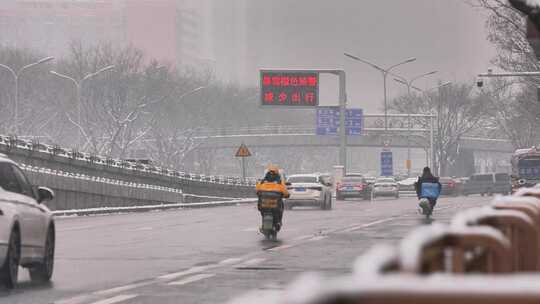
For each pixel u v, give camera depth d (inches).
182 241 2346.2
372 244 2199.8
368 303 205.8
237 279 1451.8
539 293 211.6
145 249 2090.3
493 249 358.3
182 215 3991.1
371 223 3189.0
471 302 210.7
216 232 2721.5
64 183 4151.1
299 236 2516.0
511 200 637.3
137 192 5039.4
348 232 2672.2
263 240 2368.4
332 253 1952.5
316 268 1630.2
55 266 1699.1
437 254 325.4
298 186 4512.8
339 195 6584.6
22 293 1290.6
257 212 4306.1
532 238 523.2
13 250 1334.9
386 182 7539.4
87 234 2659.9
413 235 279.6
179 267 1665.8
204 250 2054.6
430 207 3550.7
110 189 4670.3
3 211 1296.8
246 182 7170.3
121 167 4886.8
